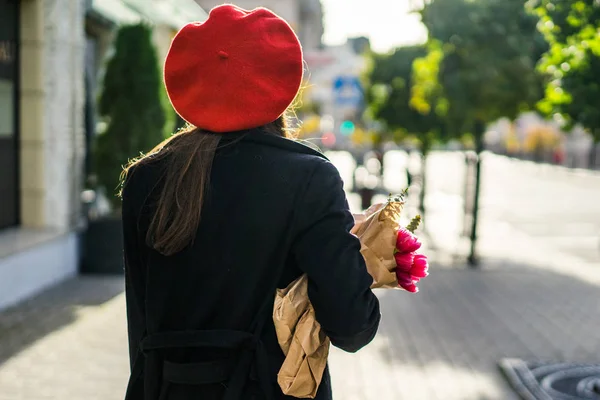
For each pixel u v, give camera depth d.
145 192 1.69
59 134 8.05
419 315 7.14
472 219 10.27
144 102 8.69
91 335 5.82
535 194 25.23
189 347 1.62
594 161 43.59
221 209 1.59
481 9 9.72
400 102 15.73
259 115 1.65
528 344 6.13
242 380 1.58
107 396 4.44
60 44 7.96
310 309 1.60
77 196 8.52
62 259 8.09
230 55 1.64
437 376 5.20
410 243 1.68
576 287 8.77
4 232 7.64
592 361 5.63
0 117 7.55
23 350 5.38
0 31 7.45
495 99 9.72
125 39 8.74
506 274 9.61
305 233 1.56
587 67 4.73
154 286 1.65
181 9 13.24
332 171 1.61
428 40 10.47
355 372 5.25
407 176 16.31
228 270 1.59
